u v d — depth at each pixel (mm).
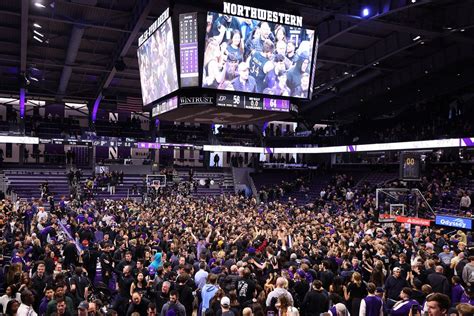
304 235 14922
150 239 14859
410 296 7578
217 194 43625
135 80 38500
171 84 17266
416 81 36406
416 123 40469
